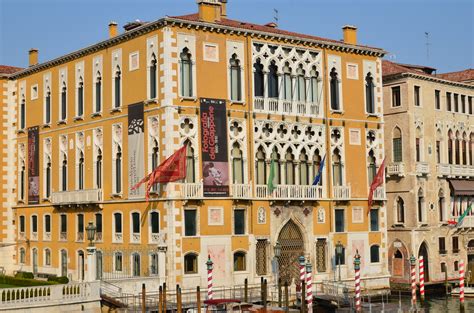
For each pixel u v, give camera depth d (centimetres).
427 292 5162
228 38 4188
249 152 4216
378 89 4828
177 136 3950
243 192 4141
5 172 5403
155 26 4019
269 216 4253
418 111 5244
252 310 3409
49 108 5041
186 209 3944
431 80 5350
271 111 4319
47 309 3306
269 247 4238
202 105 4044
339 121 4609
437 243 5303
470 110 5716
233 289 4056
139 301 3719
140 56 4159
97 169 4522
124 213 4228
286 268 4312
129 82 4247
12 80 5469
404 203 5191
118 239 4269
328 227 4500
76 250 4647
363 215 4678
